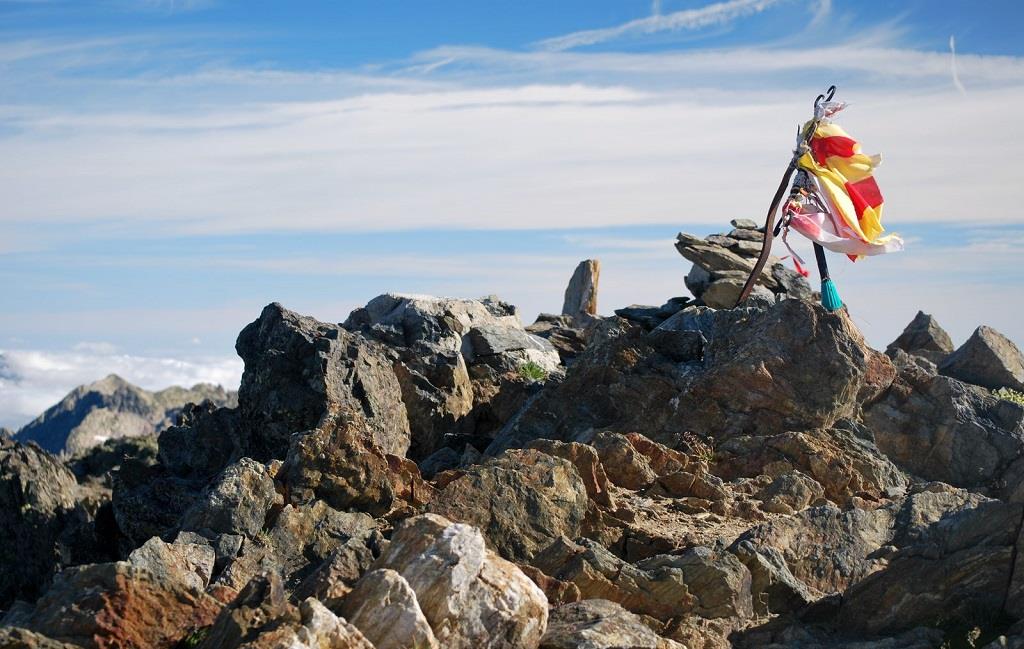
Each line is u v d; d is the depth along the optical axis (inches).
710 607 649.6
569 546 685.9
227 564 692.1
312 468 795.4
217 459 1107.9
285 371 1092.5
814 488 894.4
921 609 652.7
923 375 1085.1
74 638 550.0
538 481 762.2
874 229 1141.7
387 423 1131.9
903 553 671.1
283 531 734.5
